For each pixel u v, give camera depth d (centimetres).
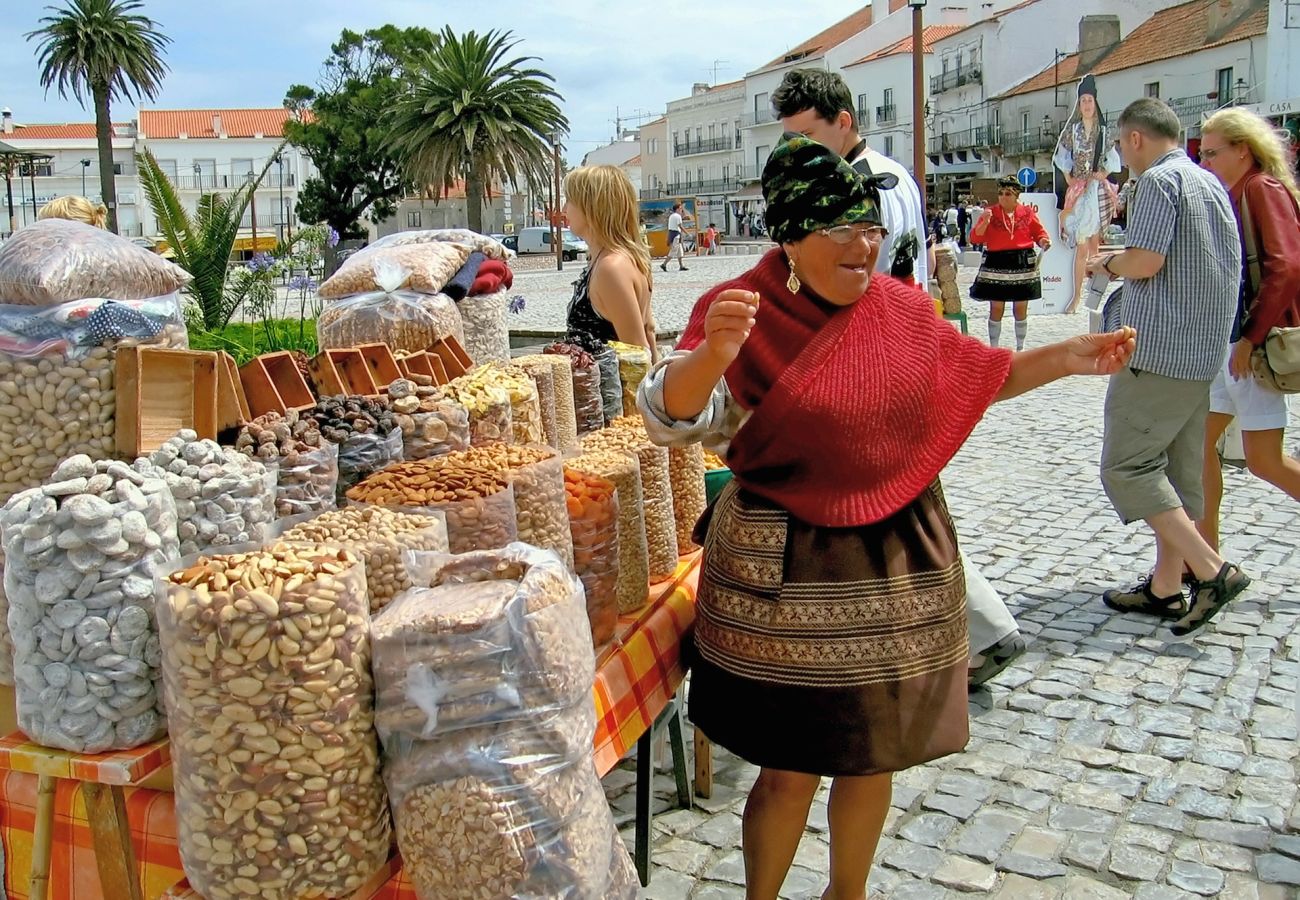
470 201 3859
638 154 10494
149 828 191
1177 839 315
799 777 246
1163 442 441
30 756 183
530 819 176
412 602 185
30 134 7838
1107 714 391
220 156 8069
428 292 383
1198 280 416
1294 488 476
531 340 977
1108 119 4372
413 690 175
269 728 168
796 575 224
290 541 192
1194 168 420
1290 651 436
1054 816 329
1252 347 462
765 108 7806
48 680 181
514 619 178
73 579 178
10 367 217
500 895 174
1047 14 5184
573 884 181
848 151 357
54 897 200
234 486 202
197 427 230
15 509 181
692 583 314
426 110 3744
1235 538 573
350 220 5316
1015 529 610
